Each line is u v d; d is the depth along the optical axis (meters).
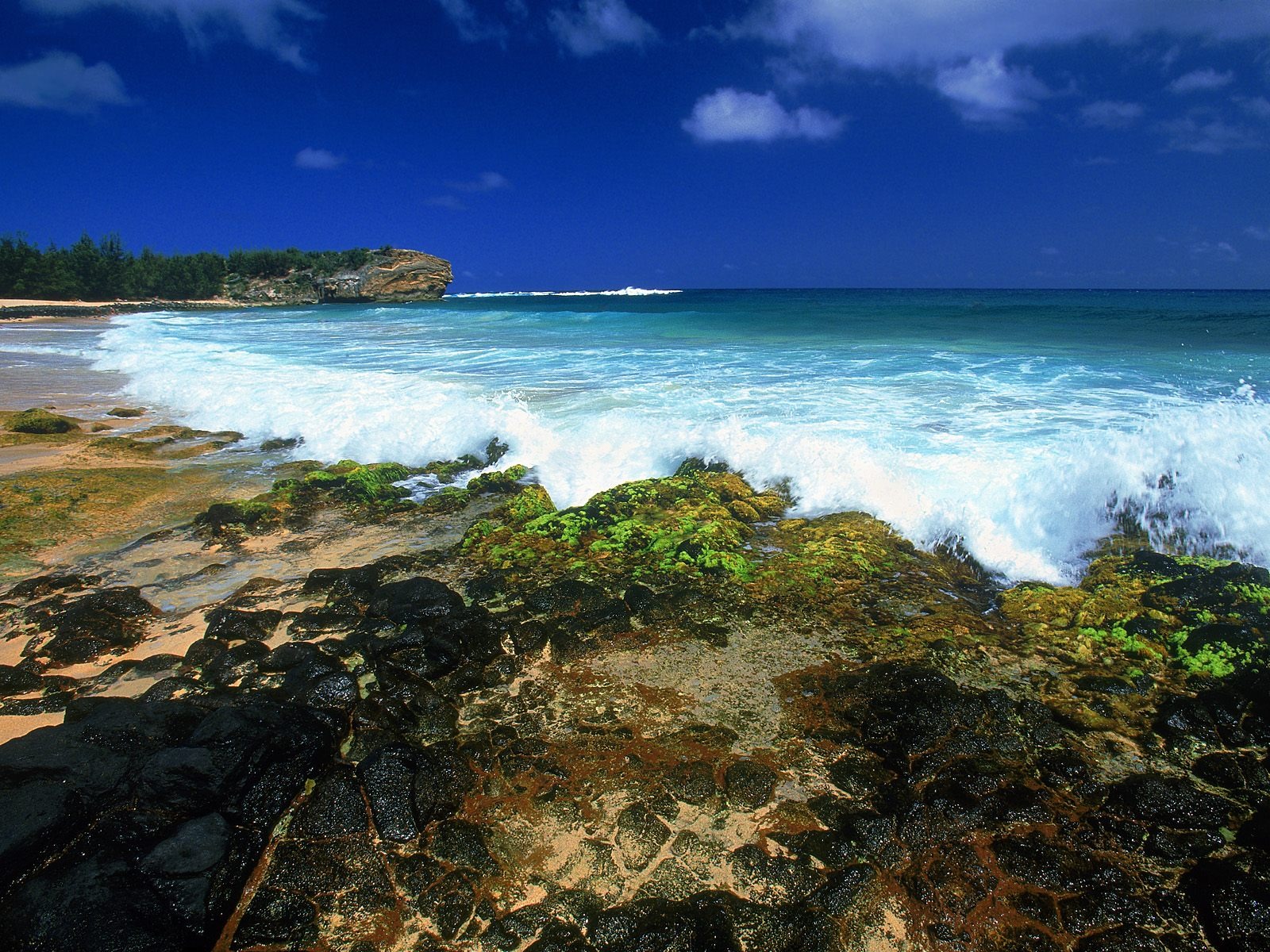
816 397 11.68
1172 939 3.17
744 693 4.79
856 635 5.48
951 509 7.35
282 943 3.22
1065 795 3.91
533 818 3.77
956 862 3.51
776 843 3.61
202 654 5.32
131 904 3.14
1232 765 4.07
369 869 3.53
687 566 6.59
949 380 12.89
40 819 3.38
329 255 75.81
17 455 10.88
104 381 17.80
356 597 6.22
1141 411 10.20
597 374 14.61
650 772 4.07
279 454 11.24
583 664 5.12
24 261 60.72
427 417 11.41
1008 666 5.10
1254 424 7.24
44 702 4.94
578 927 3.21
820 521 7.62
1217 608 5.52
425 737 4.39
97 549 7.56
